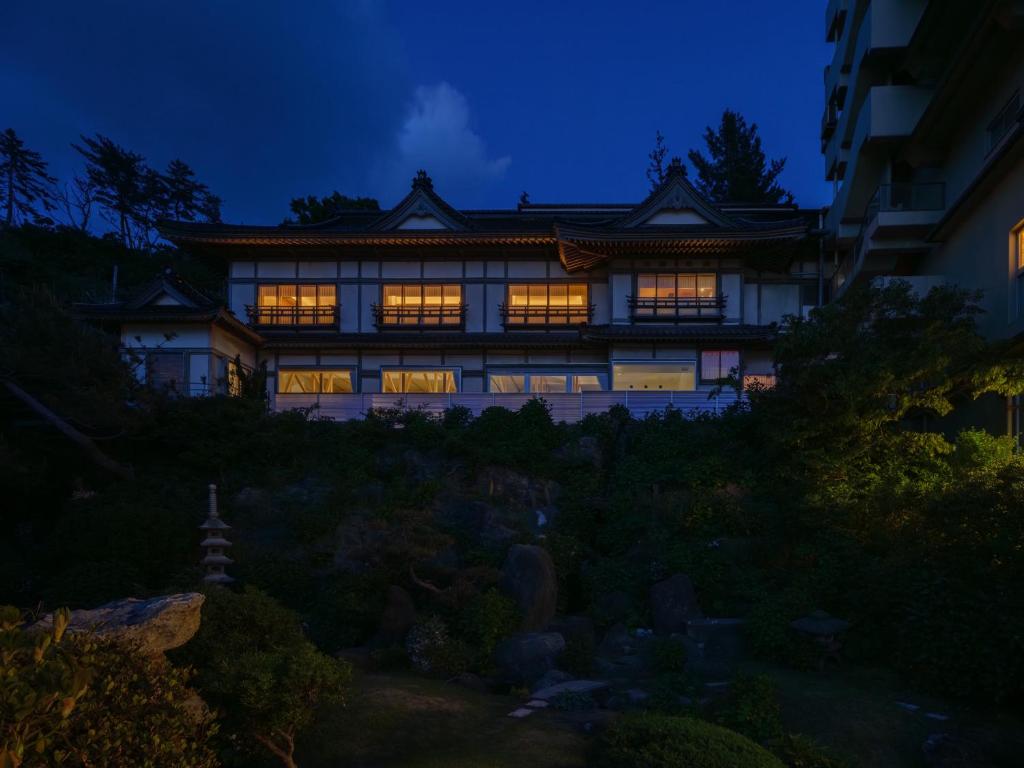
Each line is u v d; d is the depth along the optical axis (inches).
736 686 383.6
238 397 871.1
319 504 727.1
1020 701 380.2
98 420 733.9
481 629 509.7
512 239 1135.6
